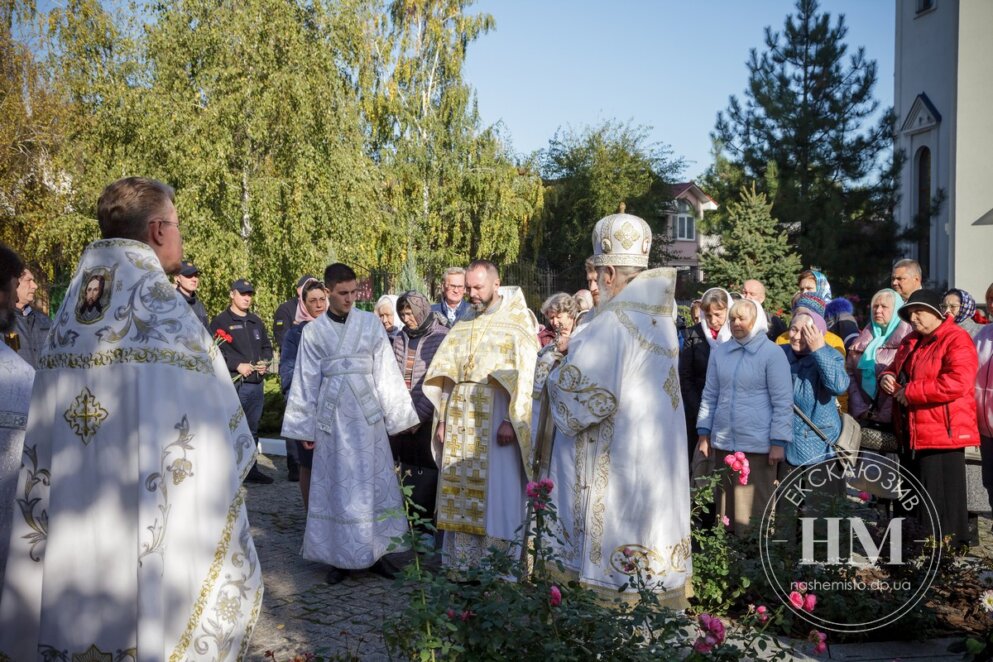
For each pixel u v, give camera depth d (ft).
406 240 101.19
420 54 112.37
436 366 18.57
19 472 8.32
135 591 7.67
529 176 120.16
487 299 18.19
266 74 65.92
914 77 92.68
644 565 13.48
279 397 38.11
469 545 17.84
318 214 66.74
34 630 8.12
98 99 65.62
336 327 18.71
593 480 13.91
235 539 8.09
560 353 19.21
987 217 66.39
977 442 18.34
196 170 61.62
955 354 17.97
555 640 9.50
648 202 136.26
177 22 65.00
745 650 11.10
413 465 20.84
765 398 17.61
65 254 63.41
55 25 65.98
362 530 17.80
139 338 7.85
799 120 84.23
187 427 7.85
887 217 82.23
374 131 108.47
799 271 68.44
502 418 17.72
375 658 13.28
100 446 7.82
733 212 71.20
